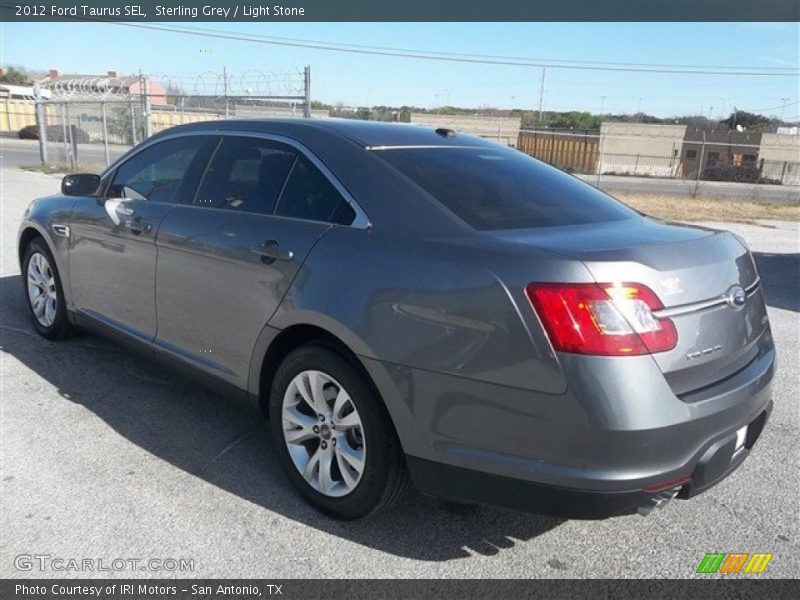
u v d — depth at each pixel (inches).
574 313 92.7
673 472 96.3
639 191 1090.1
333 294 113.8
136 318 162.6
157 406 163.9
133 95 840.9
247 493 128.0
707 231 120.5
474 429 100.8
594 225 117.8
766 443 155.7
